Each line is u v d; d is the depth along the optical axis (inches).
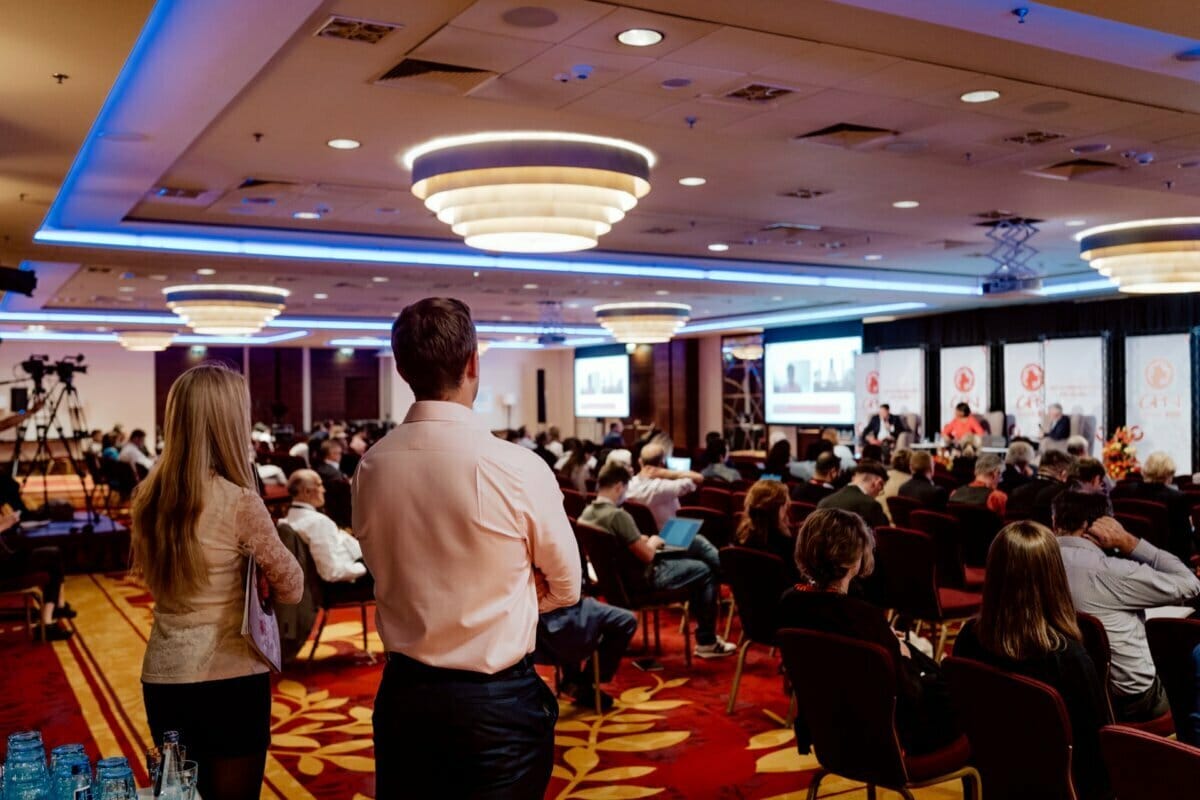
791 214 402.6
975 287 633.6
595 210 288.0
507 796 81.6
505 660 82.5
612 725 210.2
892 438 684.7
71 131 233.9
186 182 331.3
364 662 269.4
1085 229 438.6
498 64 212.1
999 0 189.6
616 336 698.8
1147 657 144.3
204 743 103.6
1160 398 584.4
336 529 265.7
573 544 86.7
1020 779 117.0
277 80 223.3
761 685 239.0
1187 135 272.1
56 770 84.3
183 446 103.3
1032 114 250.5
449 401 86.3
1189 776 83.3
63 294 629.3
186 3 170.4
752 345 935.0
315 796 175.0
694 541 269.6
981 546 279.9
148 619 325.1
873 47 199.8
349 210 382.3
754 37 194.9
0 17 163.6
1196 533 282.2
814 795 143.9
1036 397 651.5
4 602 346.6
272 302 579.2
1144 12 174.6
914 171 322.0
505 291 637.9
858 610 140.6
